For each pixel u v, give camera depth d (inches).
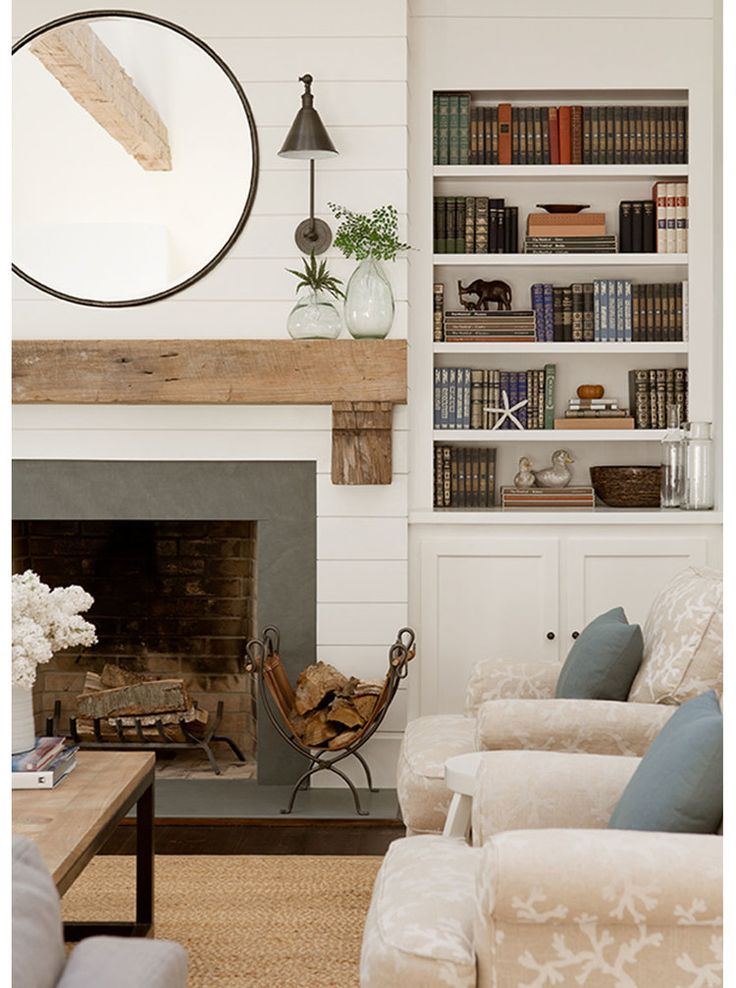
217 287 184.2
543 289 200.1
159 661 205.9
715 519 185.9
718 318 196.4
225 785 185.8
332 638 184.5
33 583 121.0
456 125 198.1
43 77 184.5
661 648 124.3
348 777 184.1
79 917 132.3
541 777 97.7
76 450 185.3
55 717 202.8
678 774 82.0
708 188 197.3
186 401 178.7
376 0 182.1
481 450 199.8
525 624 187.2
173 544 205.3
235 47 183.0
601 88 196.7
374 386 176.7
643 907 73.0
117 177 184.7
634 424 201.2
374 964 79.0
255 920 132.2
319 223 182.9
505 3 196.1
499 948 75.1
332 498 183.9
